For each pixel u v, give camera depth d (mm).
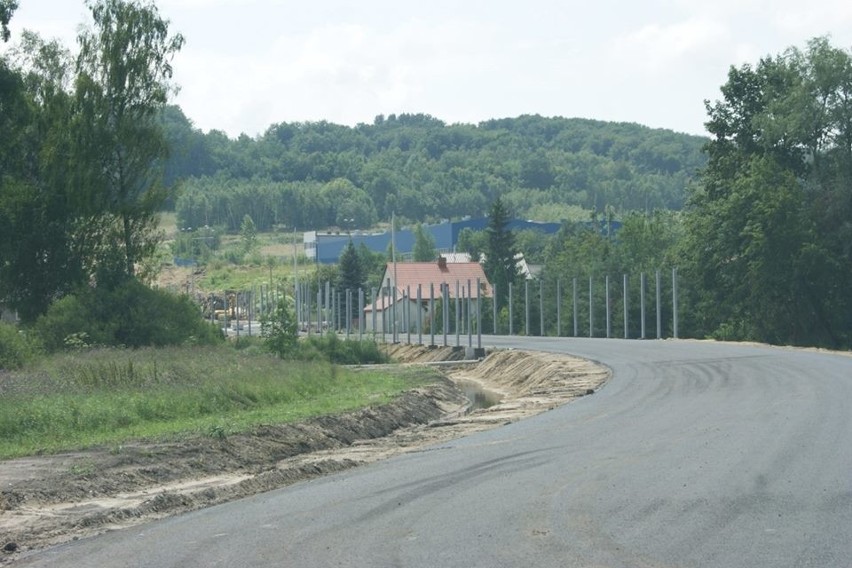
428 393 71062
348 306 152875
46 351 89750
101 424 44250
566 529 20844
